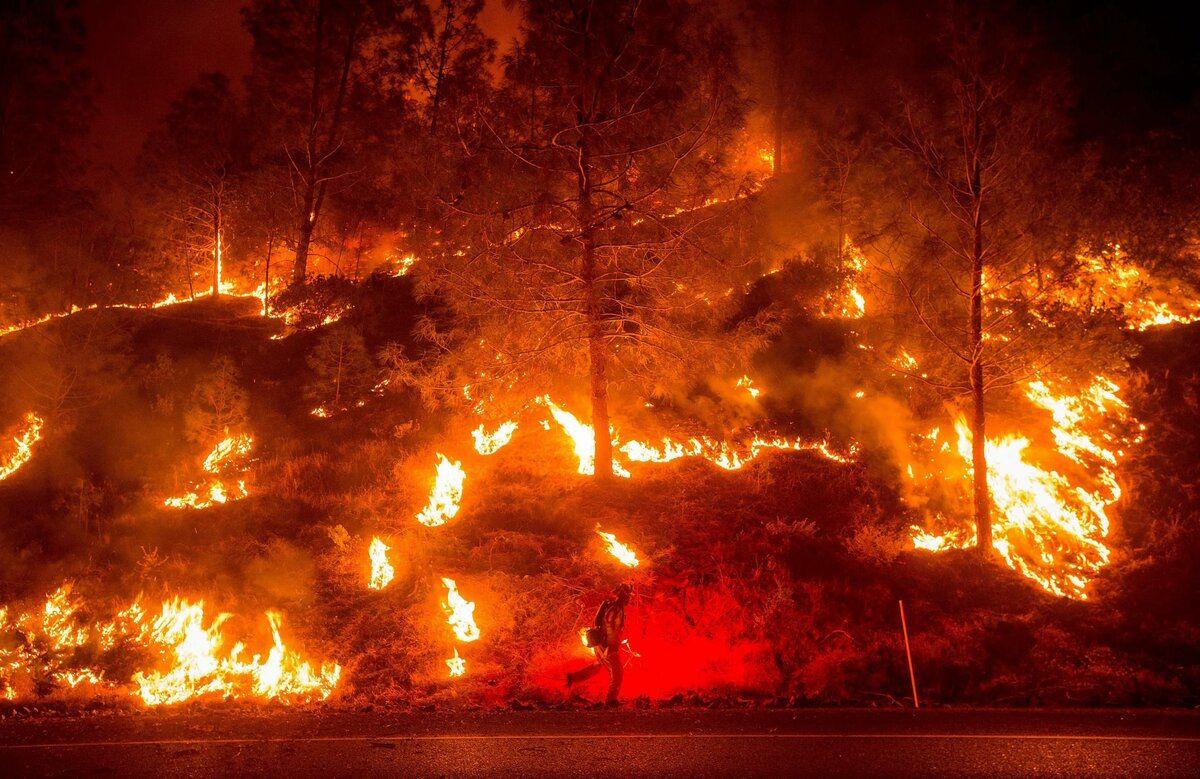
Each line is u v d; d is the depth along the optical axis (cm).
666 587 1237
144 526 1419
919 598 1240
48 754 715
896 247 1499
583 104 1501
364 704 980
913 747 718
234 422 1686
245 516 1436
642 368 1600
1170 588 1238
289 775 647
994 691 1029
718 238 1492
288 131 2730
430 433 1717
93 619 1197
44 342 1797
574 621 1180
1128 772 640
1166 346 1667
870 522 1407
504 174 1480
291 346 2119
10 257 2195
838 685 1039
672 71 1467
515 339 1533
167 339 2170
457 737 767
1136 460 1486
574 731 790
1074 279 1420
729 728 801
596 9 1502
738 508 1445
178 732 798
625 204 1454
